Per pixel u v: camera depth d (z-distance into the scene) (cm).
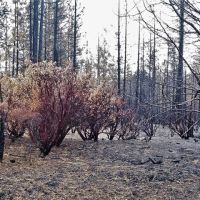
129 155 1011
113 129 1474
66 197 608
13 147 1074
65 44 4559
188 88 244
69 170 791
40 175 732
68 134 1566
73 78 1125
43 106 1002
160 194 649
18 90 1095
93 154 1021
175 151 1125
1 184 654
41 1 3136
